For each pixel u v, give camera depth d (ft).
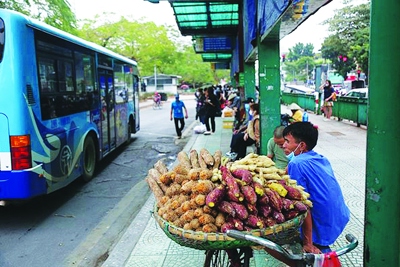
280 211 7.94
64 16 45.27
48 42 19.79
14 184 17.11
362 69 97.86
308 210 8.47
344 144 33.32
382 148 6.86
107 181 25.94
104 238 16.51
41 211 19.93
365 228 7.30
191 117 76.18
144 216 17.80
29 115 17.46
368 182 7.12
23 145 17.10
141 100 149.48
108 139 31.60
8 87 16.88
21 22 17.26
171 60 144.36
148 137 46.78
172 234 7.88
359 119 44.09
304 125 9.72
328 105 54.03
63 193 23.15
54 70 20.39
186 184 8.29
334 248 13.42
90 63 26.78
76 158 23.21
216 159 9.78
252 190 7.77
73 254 15.05
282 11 13.09
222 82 203.92
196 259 13.28
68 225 17.99
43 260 14.55
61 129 20.88
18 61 16.98
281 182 8.59
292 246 8.33
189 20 45.01
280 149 15.78
